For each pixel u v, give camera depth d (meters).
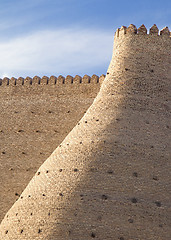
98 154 25.77
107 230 23.70
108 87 28.42
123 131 26.42
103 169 25.27
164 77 28.59
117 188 24.72
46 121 33.00
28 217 25.25
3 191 31.86
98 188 24.78
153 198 24.64
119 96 27.75
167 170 25.59
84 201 24.48
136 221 23.92
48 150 32.28
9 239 25.31
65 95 33.22
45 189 25.67
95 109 27.83
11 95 34.66
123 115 27.02
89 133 26.73
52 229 24.14
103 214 24.06
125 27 30.17
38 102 33.72
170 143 26.55
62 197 24.89
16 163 32.44
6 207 31.42
